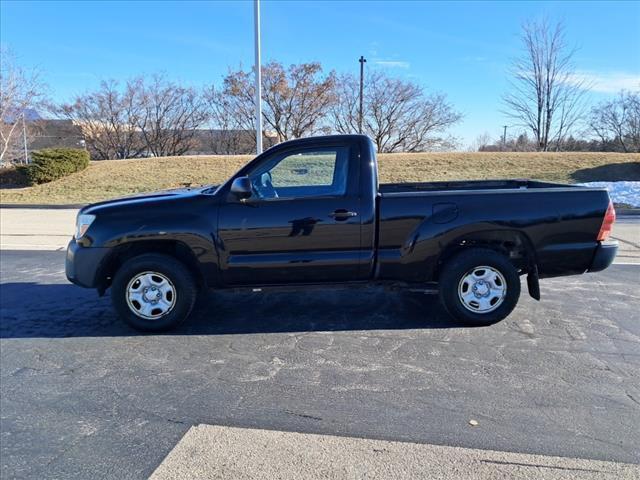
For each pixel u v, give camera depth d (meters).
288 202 4.57
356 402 3.40
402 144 39.78
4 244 10.14
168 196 4.87
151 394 3.59
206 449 2.88
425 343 4.43
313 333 4.74
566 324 4.88
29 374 3.96
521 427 3.05
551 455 2.76
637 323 4.90
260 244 4.61
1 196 20.23
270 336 4.69
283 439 2.97
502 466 2.67
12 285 6.79
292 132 38.34
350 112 38.66
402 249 4.62
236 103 38.59
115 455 2.85
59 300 6.05
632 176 19.62
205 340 4.62
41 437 3.06
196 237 4.58
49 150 23.12
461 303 4.73
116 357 4.27
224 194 4.64
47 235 11.20
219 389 3.63
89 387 3.72
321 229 4.58
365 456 2.78
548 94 30.98
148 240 4.64
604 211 4.61
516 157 23.23
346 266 4.65
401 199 4.59
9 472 2.71
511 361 4.02
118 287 4.73
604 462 2.69
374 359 4.11
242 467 2.71
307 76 37.38
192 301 4.79
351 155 4.63
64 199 19.27
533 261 4.69
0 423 3.23
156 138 39.44
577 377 3.73
